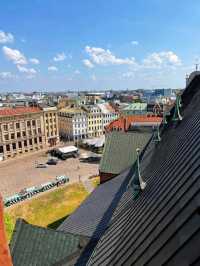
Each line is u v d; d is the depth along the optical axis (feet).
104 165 166.61
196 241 28.63
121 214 70.38
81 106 595.06
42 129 487.20
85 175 326.03
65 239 79.87
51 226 209.26
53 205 244.01
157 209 46.11
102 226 90.63
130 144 169.17
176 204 40.06
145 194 63.67
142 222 48.37
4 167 380.78
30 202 249.55
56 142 521.65
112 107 636.07
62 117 575.38
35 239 82.28
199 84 120.16
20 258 80.07
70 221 113.50
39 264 77.46
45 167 370.12
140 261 37.29
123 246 48.19
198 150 51.01
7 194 277.44
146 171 87.04
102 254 55.52
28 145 467.93
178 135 83.30
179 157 59.47
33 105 541.34
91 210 115.24
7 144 434.71
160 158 82.28
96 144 447.42
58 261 71.77
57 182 290.76
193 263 26.50
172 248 31.91
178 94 125.39
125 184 120.16
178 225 34.50
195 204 34.55
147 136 169.58
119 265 43.29
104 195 128.26
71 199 255.09
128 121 396.16
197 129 65.00
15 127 444.96
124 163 163.12
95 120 576.61
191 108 103.55
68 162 391.04
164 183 54.44
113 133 175.94
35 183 309.01
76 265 67.36
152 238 39.04
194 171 43.86
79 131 558.56
